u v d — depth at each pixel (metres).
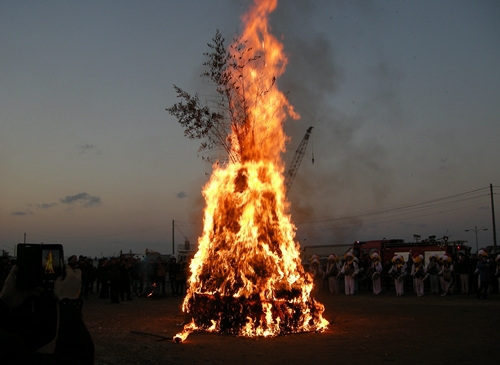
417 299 23.17
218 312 12.77
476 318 15.11
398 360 9.22
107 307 20.28
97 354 9.77
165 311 18.55
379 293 27.72
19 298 2.85
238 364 8.98
